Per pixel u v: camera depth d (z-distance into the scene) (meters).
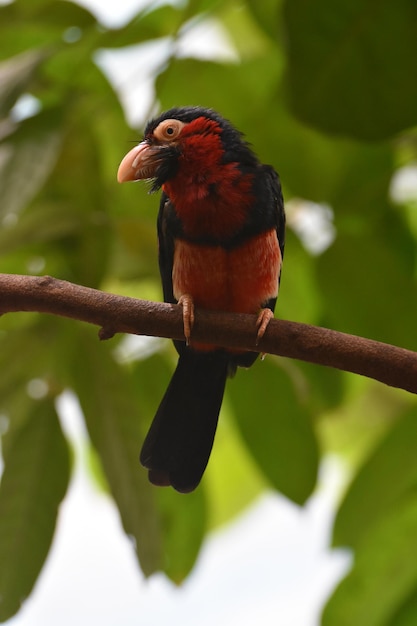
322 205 9.85
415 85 8.41
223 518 11.23
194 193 8.50
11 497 8.23
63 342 8.47
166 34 9.54
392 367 6.39
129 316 6.80
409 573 8.32
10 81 8.51
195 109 8.88
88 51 9.26
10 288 6.65
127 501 8.18
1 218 7.82
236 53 11.25
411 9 8.19
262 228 8.47
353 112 8.46
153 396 9.21
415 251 9.89
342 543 8.45
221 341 7.07
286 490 8.85
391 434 8.33
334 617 8.43
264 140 9.85
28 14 9.27
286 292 9.85
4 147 8.20
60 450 8.34
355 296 9.34
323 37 8.29
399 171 10.19
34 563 8.15
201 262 8.46
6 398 8.37
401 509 8.33
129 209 10.10
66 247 8.87
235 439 10.85
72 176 9.27
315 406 9.62
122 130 9.78
